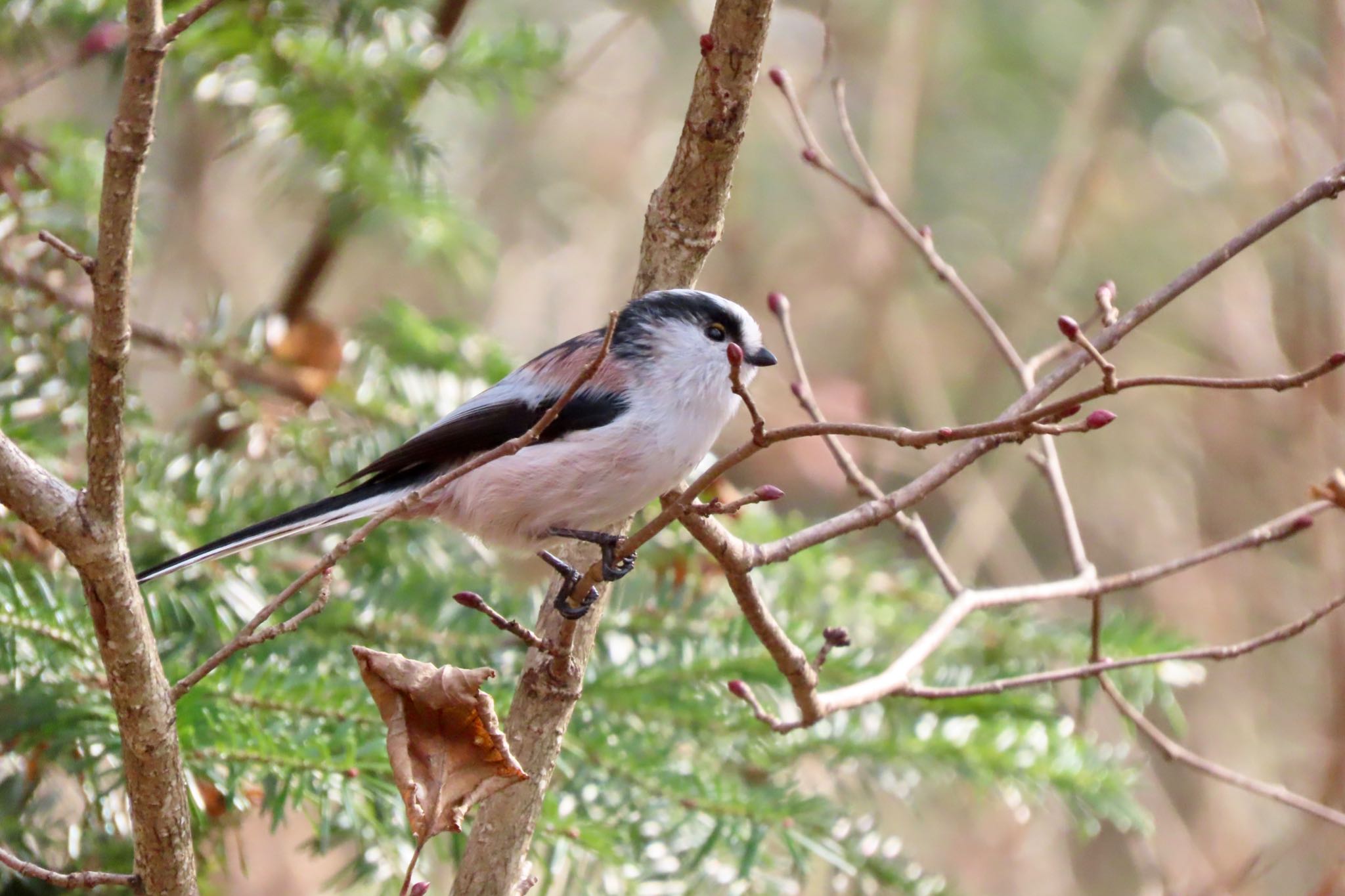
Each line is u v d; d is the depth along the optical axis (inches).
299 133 354.0
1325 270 499.5
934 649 266.4
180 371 353.7
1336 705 441.1
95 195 356.5
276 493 328.8
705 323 311.6
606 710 302.7
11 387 313.1
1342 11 469.4
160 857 184.9
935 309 648.4
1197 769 277.4
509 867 228.5
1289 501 544.4
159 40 164.2
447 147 408.5
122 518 176.4
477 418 300.2
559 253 628.7
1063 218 556.4
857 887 306.0
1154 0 603.2
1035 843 541.0
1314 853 487.8
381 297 470.6
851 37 645.9
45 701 248.7
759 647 315.3
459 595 211.9
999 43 655.8
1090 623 359.6
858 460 461.1
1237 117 629.3
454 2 369.1
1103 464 620.4
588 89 625.3
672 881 282.2
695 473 326.0
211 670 180.4
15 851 261.7
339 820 265.0
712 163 242.8
